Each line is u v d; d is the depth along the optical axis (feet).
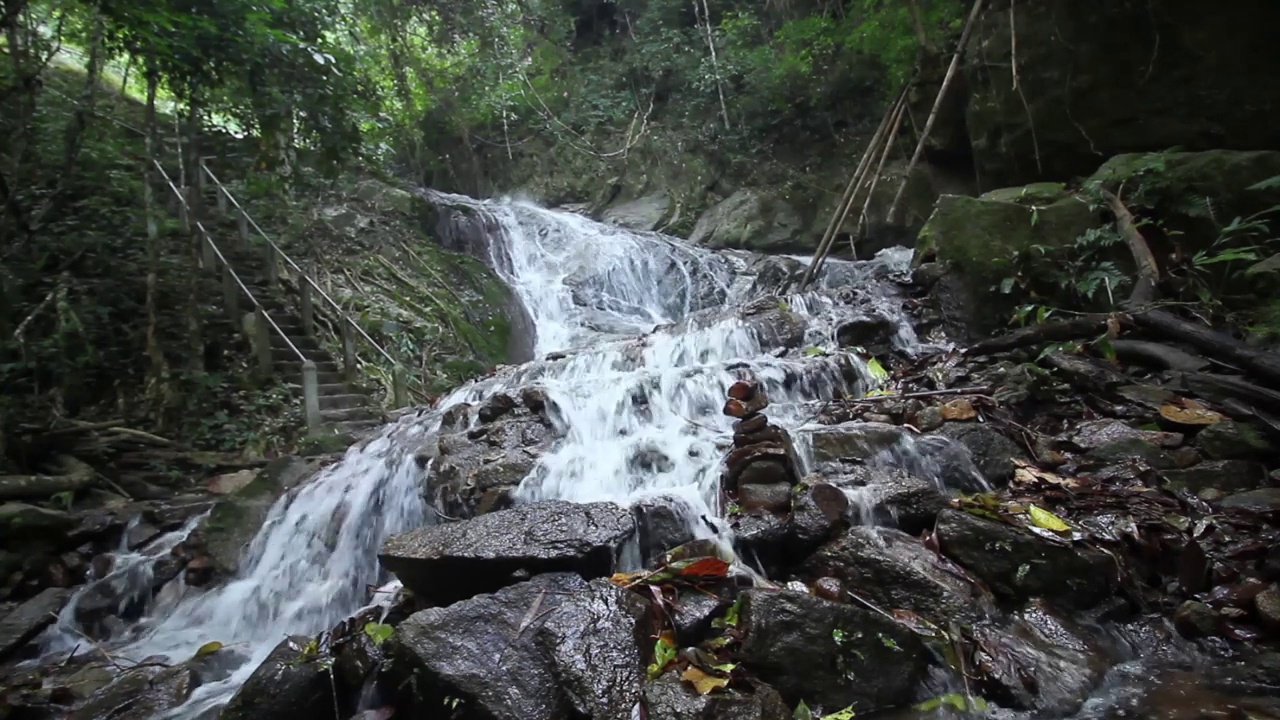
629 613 9.46
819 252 28.07
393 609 11.35
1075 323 17.39
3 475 18.49
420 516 16.01
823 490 11.48
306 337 27.73
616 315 37.65
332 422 23.90
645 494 13.15
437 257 36.01
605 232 42.22
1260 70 22.79
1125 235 19.21
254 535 17.67
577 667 8.66
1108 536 11.00
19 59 23.73
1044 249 19.79
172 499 19.51
